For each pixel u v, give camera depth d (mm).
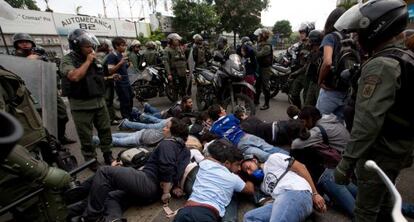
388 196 1494
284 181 2105
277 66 6277
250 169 2412
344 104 2672
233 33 35125
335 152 2357
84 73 2709
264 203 2225
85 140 3000
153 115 5043
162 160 2391
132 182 2230
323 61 2670
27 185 1341
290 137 3121
